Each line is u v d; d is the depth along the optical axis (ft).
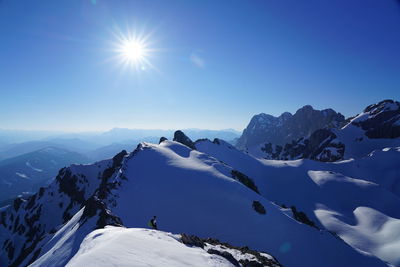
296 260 139.74
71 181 490.90
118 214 139.64
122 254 34.37
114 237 44.80
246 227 147.54
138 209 148.97
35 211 456.45
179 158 245.86
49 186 517.96
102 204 107.96
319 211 369.50
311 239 162.61
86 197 453.17
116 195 160.56
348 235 277.64
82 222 97.71
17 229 449.89
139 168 212.43
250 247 135.54
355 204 390.83
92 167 517.55
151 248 41.57
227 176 219.20
